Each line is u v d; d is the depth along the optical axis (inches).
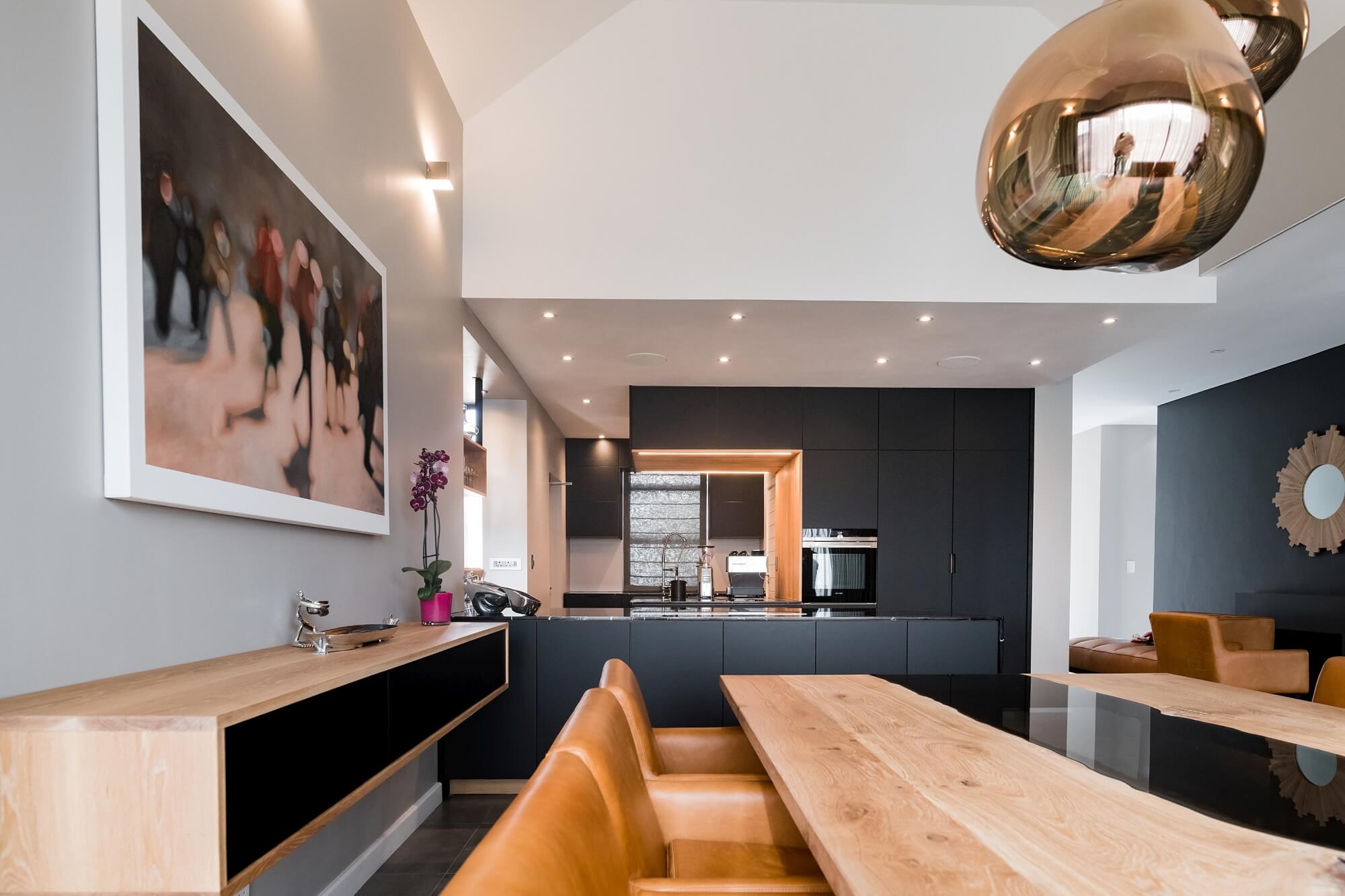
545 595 284.0
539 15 145.7
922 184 163.3
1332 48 134.0
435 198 142.1
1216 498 281.1
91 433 54.1
